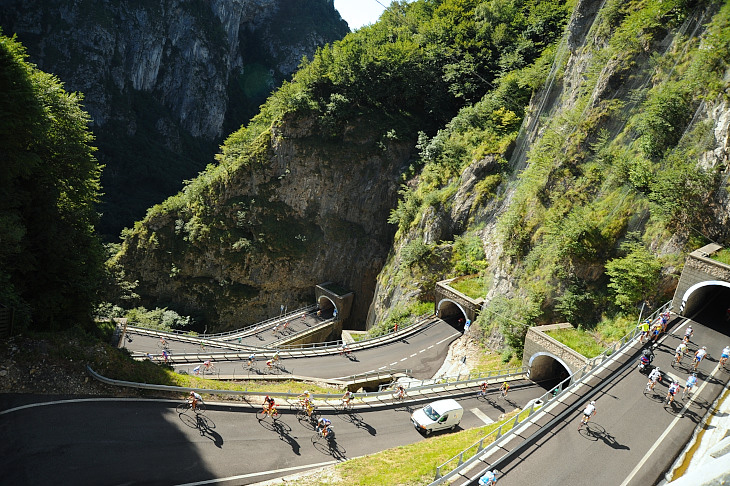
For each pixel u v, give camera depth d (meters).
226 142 114.31
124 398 30.80
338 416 35.44
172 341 66.12
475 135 70.88
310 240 88.88
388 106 88.88
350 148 86.62
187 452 27.53
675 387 28.84
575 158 49.75
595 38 55.34
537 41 79.81
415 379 47.38
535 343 42.47
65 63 175.88
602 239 43.66
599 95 50.00
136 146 182.50
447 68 82.38
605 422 27.95
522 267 50.31
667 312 35.69
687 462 24.73
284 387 41.34
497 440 26.73
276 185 90.94
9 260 36.03
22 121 36.22
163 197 166.50
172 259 96.62
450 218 67.56
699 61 40.91
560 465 24.92
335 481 26.28
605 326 40.97
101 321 56.16
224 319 91.94
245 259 90.75
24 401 27.86
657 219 40.44
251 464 27.61
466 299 55.75
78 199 46.84
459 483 24.05
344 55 86.69
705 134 39.19
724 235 36.88
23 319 32.03
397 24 109.44
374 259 84.75
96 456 25.55
